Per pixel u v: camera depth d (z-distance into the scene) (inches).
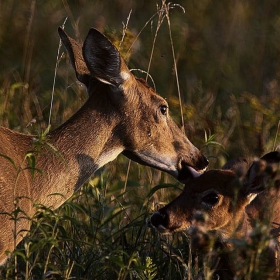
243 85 789.9
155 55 811.4
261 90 783.7
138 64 798.5
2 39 829.8
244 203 477.7
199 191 474.9
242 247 428.8
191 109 651.5
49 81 756.6
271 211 440.5
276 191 487.2
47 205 475.8
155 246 500.7
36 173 469.7
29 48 820.6
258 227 413.7
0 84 728.3
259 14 908.6
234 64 821.9
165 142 494.6
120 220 542.6
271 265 454.0
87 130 482.0
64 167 476.4
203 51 842.8
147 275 465.4
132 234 514.6
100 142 482.9
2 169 454.9
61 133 480.7
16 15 860.0
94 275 478.0
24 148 472.7
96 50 472.1
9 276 447.8
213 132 647.8
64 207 526.9
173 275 490.6
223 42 861.8
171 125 497.7
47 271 466.9
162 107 491.2
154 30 864.9
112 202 561.6
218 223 473.4
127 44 610.2
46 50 824.3
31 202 466.3
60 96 692.1
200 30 876.0
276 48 846.5
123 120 484.4
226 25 888.9
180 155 499.8
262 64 824.3
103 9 912.9
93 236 494.9
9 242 454.9
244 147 643.5
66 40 505.4
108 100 483.5
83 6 912.3
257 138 649.0
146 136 488.7
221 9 911.7
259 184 473.7
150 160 494.9
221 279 476.1
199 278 459.8
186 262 495.8
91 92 495.5
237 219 474.6
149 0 933.2
